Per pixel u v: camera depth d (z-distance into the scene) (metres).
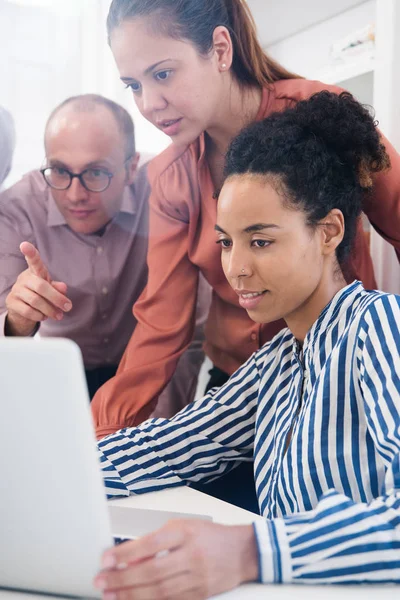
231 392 0.97
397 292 1.34
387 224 1.21
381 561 0.51
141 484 0.87
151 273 1.35
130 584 0.47
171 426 0.93
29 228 1.31
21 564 0.49
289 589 0.50
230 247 0.83
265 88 1.28
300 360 0.85
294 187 0.78
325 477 0.71
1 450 0.46
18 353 0.44
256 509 1.02
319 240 0.80
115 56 1.26
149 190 1.32
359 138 0.84
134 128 1.29
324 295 0.82
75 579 0.49
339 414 0.72
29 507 0.47
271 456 0.87
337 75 1.33
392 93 1.27
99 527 0.47
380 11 1.27
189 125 1.28
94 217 1.32
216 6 1.22
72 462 0.45
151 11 1.21
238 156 0.82
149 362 1.35
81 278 1.34
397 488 0.56
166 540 0.48
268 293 0.80
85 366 1.37
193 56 1.24
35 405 0.44
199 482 0.95
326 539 0.51
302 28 1.29
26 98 1.27
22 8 1.24
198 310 1.40
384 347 0.67
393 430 0.61
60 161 1.30
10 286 1.31
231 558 0.50
